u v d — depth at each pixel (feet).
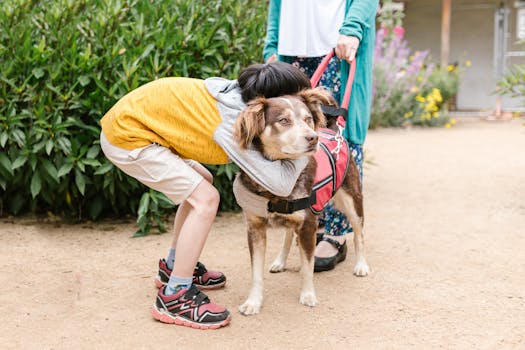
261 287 10.08
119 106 9.36
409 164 25.52
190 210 9.61
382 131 38.55
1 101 14.42
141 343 8.79
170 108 9.04
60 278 11.61
